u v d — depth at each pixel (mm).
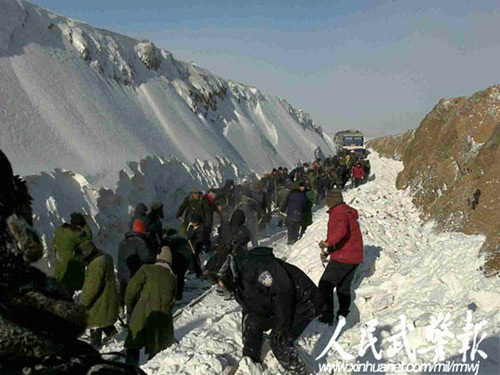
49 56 21531
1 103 16453
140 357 6594
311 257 9055
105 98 22938
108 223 14328
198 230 11039
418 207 13586
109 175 16359
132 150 19906
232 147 36188
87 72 23406
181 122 29141
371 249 7875
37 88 19000
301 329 4738
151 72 31375
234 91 49250
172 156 23297
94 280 6660
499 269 5578
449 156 13422
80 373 1192
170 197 20656
